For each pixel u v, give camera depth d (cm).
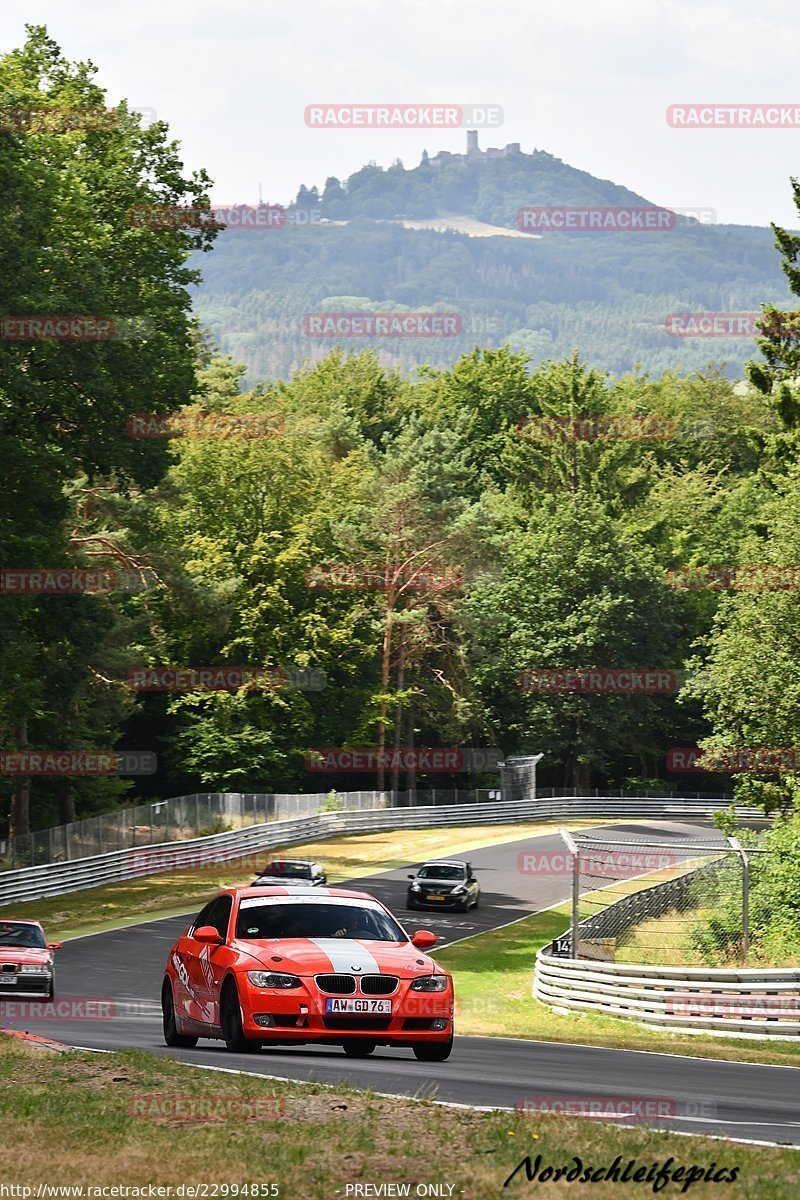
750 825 17162
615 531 19212
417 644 17362
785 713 8319
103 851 10769
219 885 10612
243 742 15125
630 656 18888
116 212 9194
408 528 16750
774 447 10262
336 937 2958
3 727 10719
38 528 8750
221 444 16200
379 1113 2088
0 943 5469
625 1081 2919
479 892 10462
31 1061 2636
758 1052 4188
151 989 6175
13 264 7681
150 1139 1909
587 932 6372
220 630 13012
